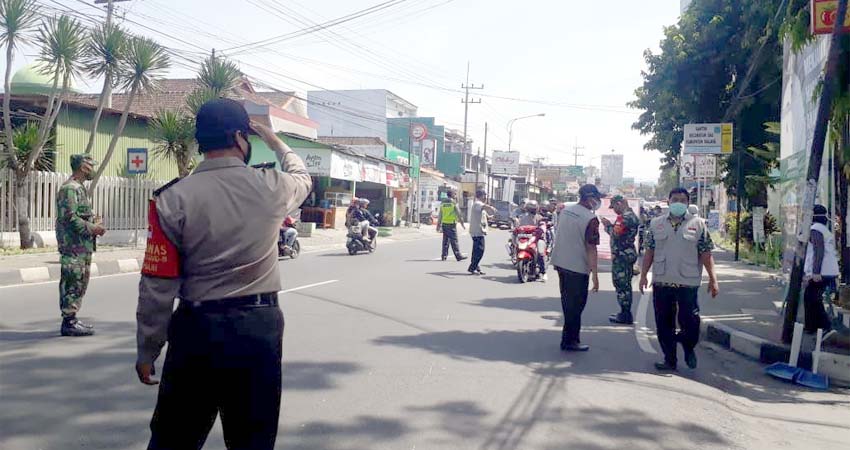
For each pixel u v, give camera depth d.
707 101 21.48
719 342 9.34
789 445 5.39
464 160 57.91
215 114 2.93
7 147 16.14
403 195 44.38
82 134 19.77
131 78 16.62
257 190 2.92
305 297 11.52
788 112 12.88
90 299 10.54
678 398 6.40
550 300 12.40
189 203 2.76
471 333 9.05
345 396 6.02
